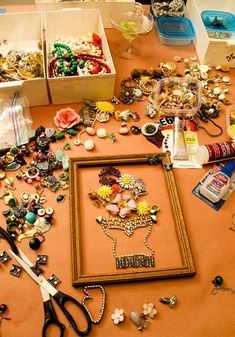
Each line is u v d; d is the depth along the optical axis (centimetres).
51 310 46
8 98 64
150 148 63
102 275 49
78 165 59
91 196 56
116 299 48
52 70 66
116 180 58
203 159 61
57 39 74
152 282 50
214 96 71
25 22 72
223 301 49
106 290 49
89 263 50
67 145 61
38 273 49
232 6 82
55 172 58
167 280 50
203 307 48
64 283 49
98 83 65
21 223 53
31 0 106
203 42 75
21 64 66
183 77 73
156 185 59
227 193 59
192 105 68
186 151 62
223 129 67
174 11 84
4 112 62
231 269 52
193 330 47
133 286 49
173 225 55
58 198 55
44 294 47
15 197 55
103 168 59
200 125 67
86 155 61
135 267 50
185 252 52
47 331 45
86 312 46
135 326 46
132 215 55
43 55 68
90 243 52
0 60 68
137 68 75
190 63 77
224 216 57
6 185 56
